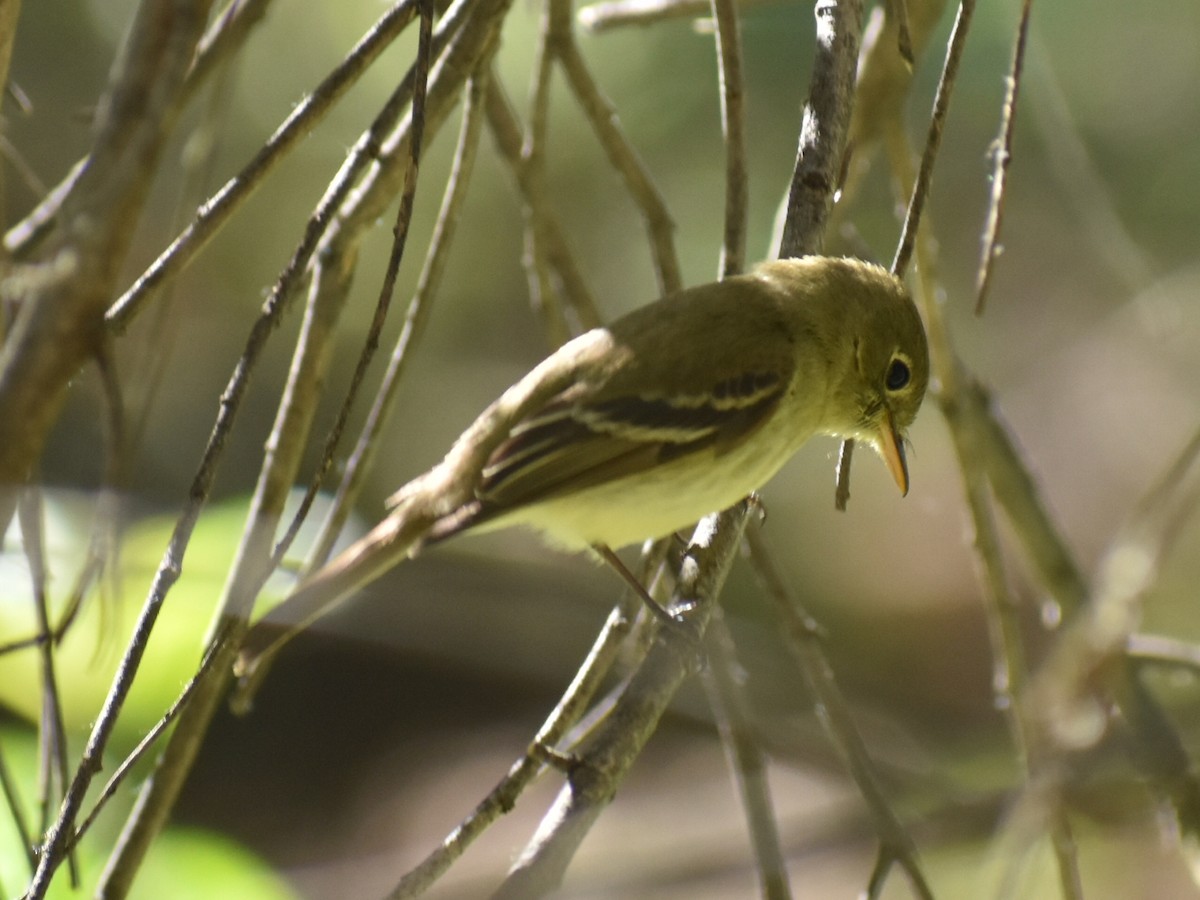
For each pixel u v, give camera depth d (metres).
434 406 17.97
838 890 12.30
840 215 9.87
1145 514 7.68
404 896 5.91
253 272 17.28
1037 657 17.17
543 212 9.20
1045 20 16.36
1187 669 8.70
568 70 8.95
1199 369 17.88
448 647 11.34
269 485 7.28
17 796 7.30
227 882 7.86
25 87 16.08
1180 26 16.27
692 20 15.58
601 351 8.34
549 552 14.94
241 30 6.77
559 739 6.60
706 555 7.71
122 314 5.52
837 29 7.96
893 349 8.96
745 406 8.20
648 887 8.44
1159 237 16.27
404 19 6.00
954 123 16.05
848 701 15.12
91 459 13.99
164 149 4.05
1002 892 6.54
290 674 17.55
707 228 16.72
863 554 18.14
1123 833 12.10
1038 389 18.22
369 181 7.43
